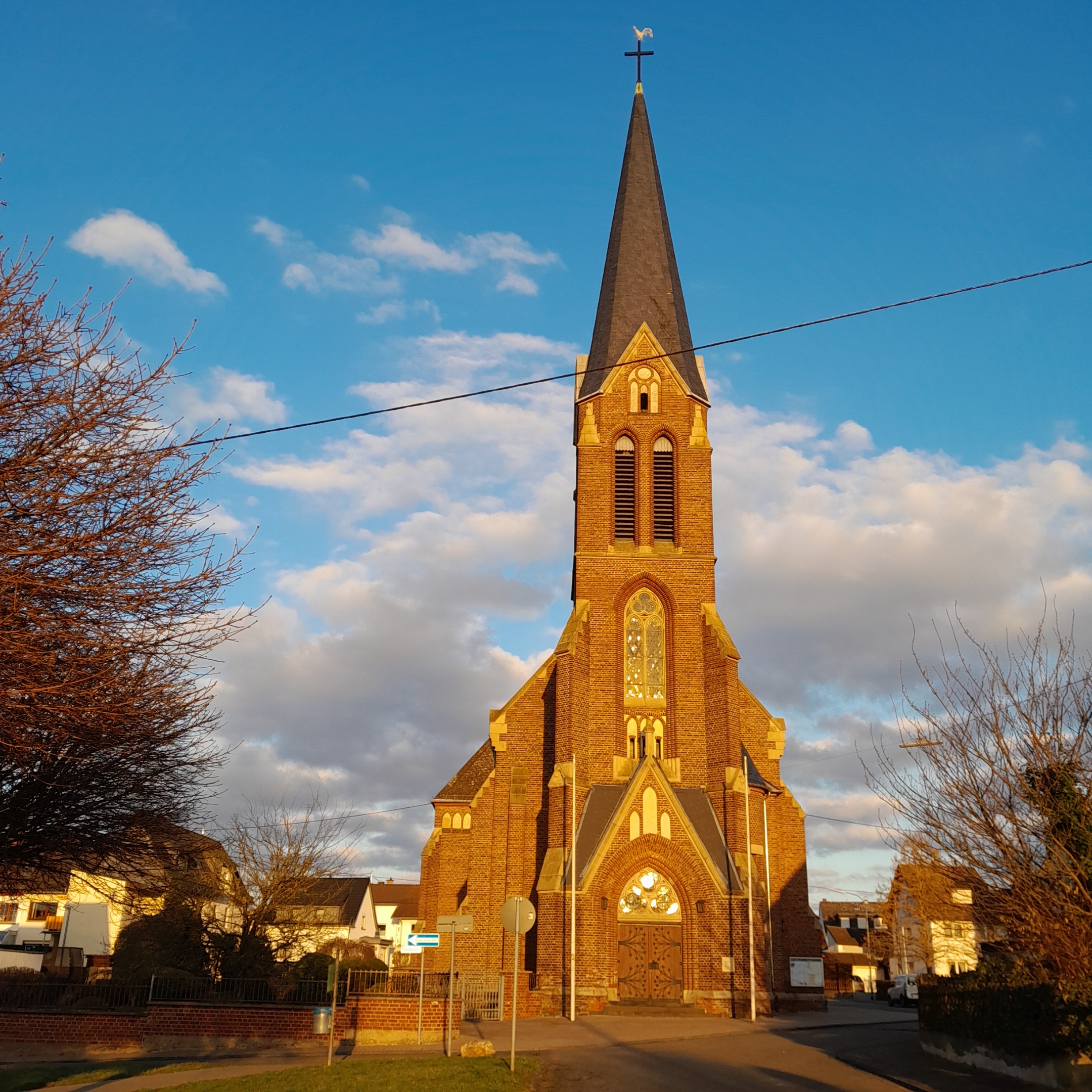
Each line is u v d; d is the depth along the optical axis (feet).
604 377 196.85
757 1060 97.96
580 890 156.66
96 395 58.49
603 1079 85.81
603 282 216.33
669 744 176.96
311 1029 117.50
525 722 179.73
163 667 67.56
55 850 79.10
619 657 181.57
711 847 164.45
